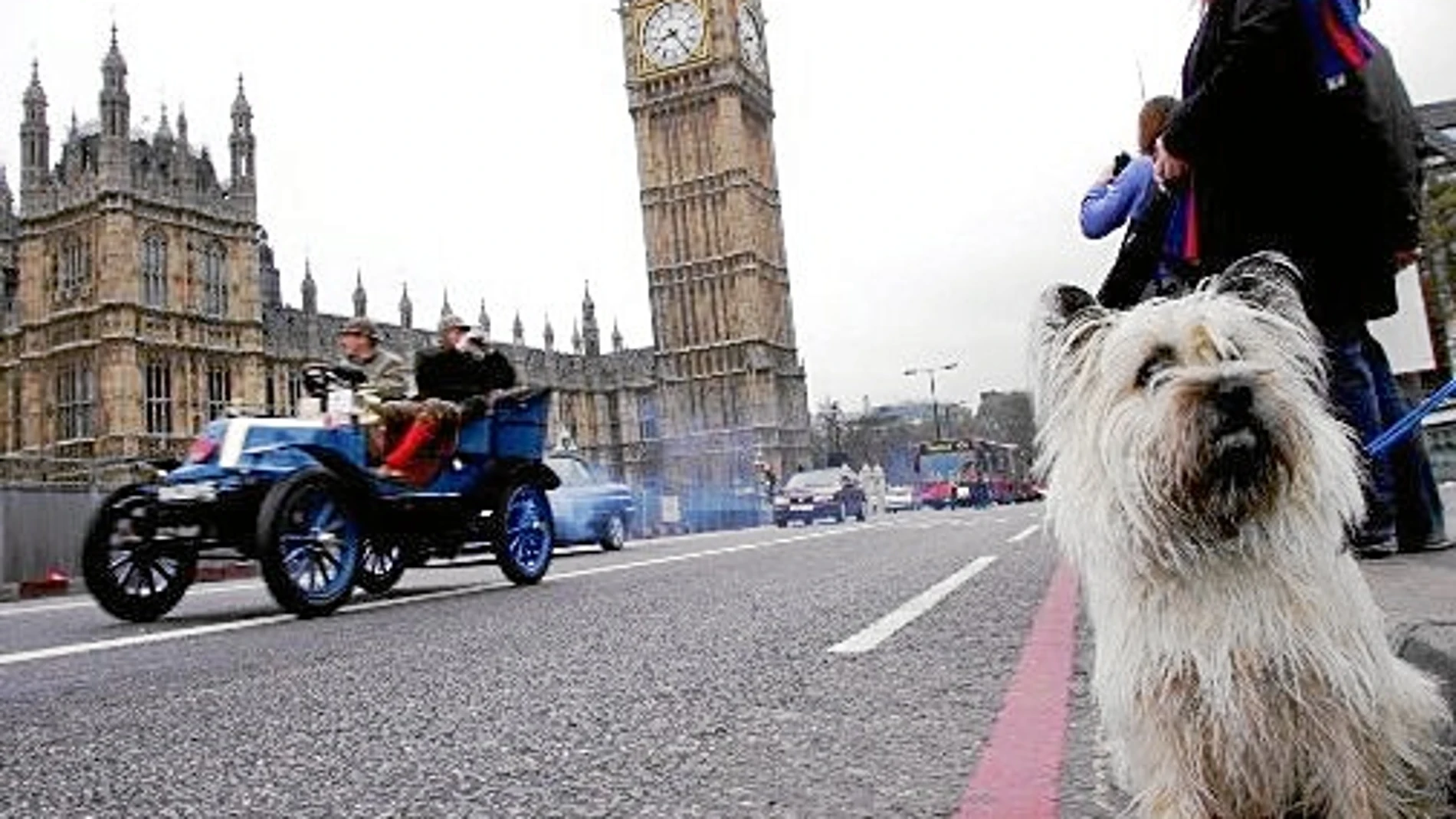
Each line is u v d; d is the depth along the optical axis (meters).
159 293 56.81
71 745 3.80
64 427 56.31
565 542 21.27
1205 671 2.02
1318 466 2.06
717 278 91.00
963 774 2.77
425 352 10.28
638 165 93.56
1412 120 4.03
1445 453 16.28
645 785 2.88
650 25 93.44
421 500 9.26
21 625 8.85
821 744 3.20
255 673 5.29
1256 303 2.34
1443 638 2.56
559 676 4.74
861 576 8.97
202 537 8.59
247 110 61.47
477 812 2.74
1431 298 8.31
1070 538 2.30
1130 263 4.95
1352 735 2.00
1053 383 2.39
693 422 90.69
